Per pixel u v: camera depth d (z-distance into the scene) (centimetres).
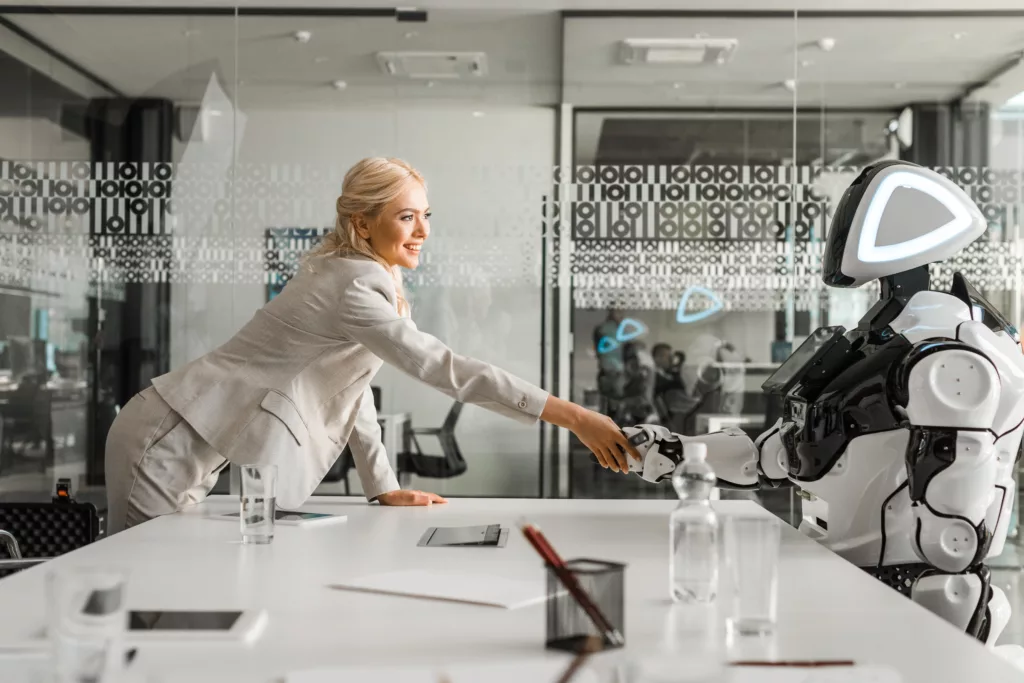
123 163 428
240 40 427
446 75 426
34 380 427
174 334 427
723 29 425
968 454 157
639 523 188
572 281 425
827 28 425
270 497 163
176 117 427
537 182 425
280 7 427
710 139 425
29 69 429
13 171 427
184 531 176
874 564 173
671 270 425
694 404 424
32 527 255
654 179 424
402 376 426
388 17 426
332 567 141
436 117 427
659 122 425
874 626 106
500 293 425
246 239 426
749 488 200
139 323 427
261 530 162
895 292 180
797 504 420
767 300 423
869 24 424
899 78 424
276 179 426
